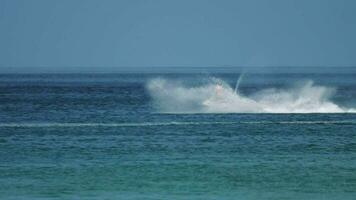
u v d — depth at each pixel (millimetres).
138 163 148750
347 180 131750
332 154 160250
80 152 163375
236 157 156250
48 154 160500
